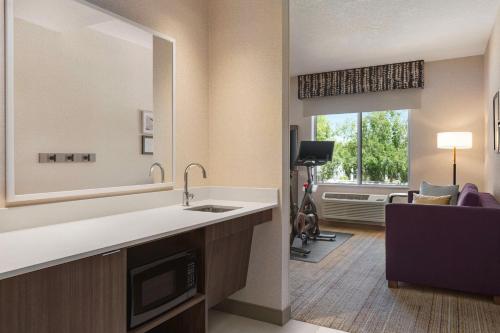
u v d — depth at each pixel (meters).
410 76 5.46
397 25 4.05
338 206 5.95
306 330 2.29
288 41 2.51
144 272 1.54
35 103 1.61
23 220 1.54
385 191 5.81
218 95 2.67
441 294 2.89
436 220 2.86
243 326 2.35
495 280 2.68
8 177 1.50
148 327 1.55
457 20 3.90
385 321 2.41
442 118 5.37
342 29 4.16
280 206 2.40
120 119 2.02
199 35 2.61
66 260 1.14
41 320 1.10
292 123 6.49
